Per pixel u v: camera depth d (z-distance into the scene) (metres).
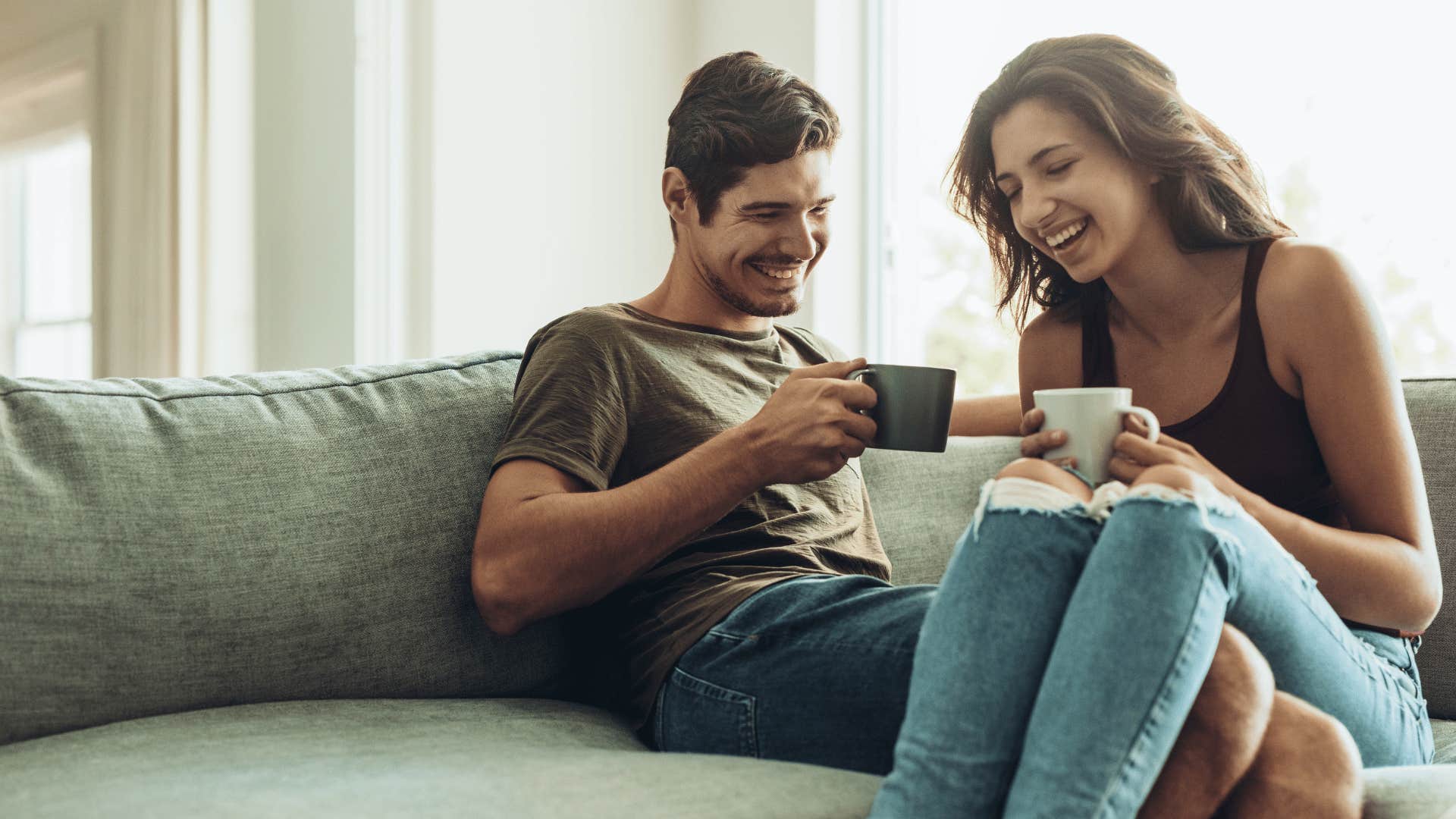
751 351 1.57
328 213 2.79
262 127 3.00
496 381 1.57
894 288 3.01
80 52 3.32
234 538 1.28
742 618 1.25
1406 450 1.33
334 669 1.31
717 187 1.49
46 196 3.47
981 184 1.59
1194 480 0.98
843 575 1.37
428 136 2.77
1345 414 1.35
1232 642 0.95
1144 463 1.09
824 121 1.51
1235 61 2.43
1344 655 1.15
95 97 3.25
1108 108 1.39
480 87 2.84
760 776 1.06
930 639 0.99
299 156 2.89
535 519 1.25
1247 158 1.51
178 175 2.91
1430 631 1.60
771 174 1.48
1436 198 2.18
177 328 2.90
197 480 1.30
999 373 2.81
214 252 2.94
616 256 3.12
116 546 1.21
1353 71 2.27
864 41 3.02
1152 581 0.92
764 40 3.07
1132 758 0.89
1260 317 1.43
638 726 1.33
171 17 2.92
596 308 1.51
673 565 1.39
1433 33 2.18
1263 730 0.93
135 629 1.20
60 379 1.32
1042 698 0.92
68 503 1.21
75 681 1.17
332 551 1.33
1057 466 1.11
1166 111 1.41
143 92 3.01
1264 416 1.43
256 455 1.35
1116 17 2.60
